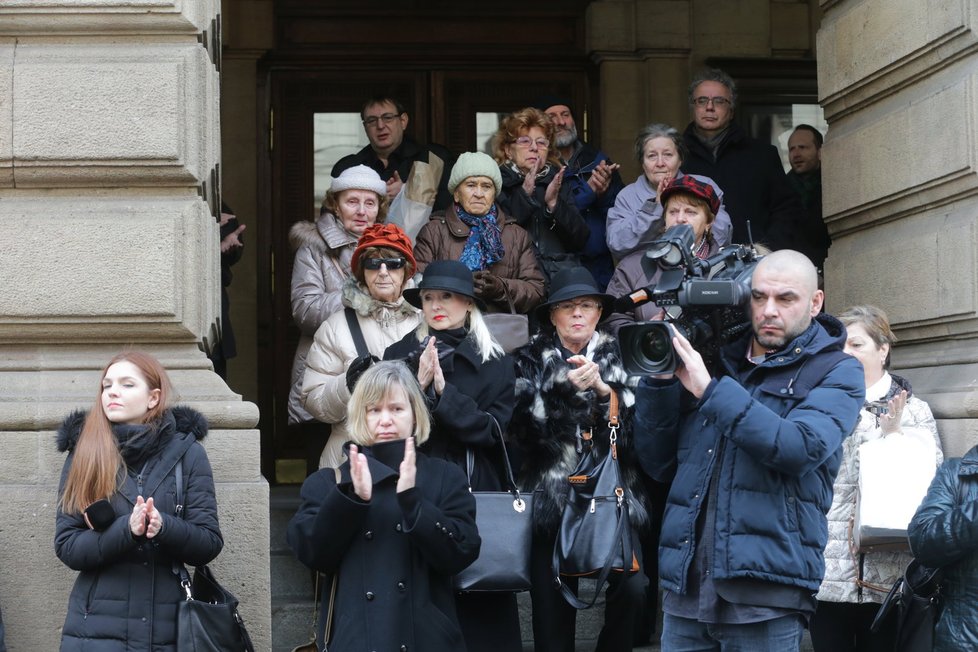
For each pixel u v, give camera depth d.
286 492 12.37
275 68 13.66
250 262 13.46
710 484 6.29
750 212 11.05
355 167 9.85
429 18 13.77
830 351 6.31
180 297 7.75
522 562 7.19
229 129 13.45
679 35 13.59
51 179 7.80
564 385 7.59
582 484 7.45
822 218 10.68
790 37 13.77
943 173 8.49
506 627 7.41
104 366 7.75
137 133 7.76
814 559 6.17
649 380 6.42
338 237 9.77
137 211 7.78
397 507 6.61
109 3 7.82
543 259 9.78
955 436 8.13
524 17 13.81
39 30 7.86
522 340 8.44
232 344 10.91
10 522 7.47
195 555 6.62
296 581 9.48
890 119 9.11
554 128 10.15
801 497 6.17
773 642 6.17
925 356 8.79
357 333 8.41
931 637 6.96
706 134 11.20
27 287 7.68
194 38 7.97
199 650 6.52
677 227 6.40
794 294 6.23
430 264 7.71
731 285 6.18
